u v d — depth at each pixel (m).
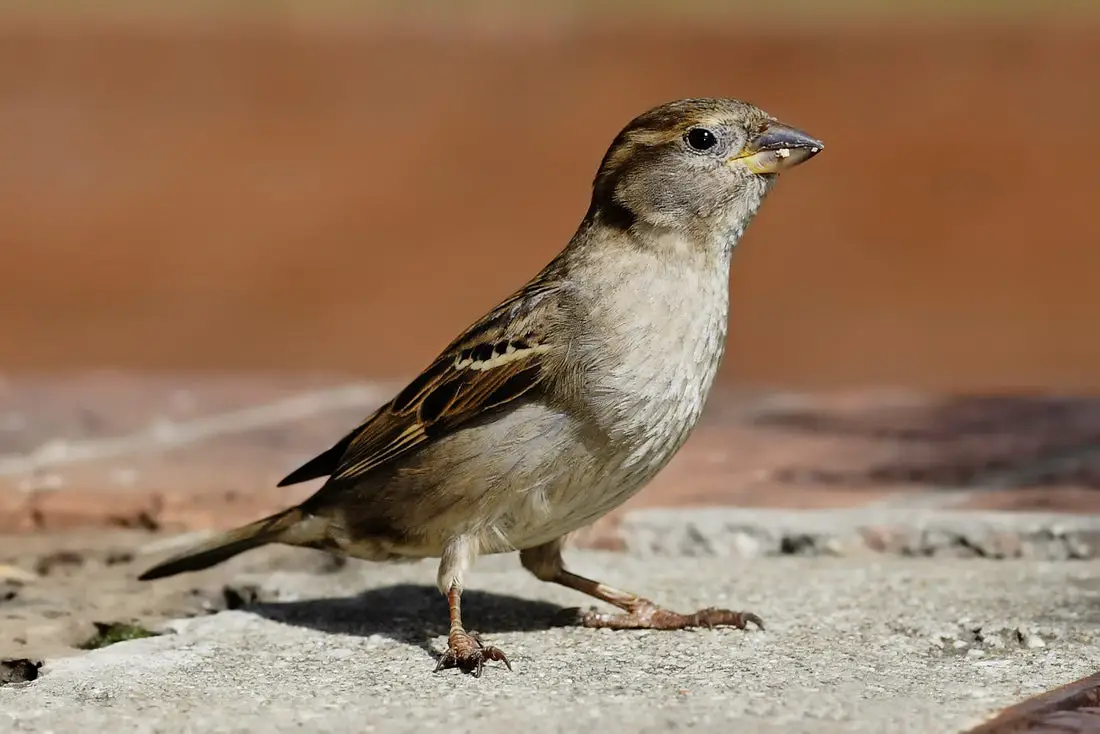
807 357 21.80
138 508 10.64
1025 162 31.30
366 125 35.56
